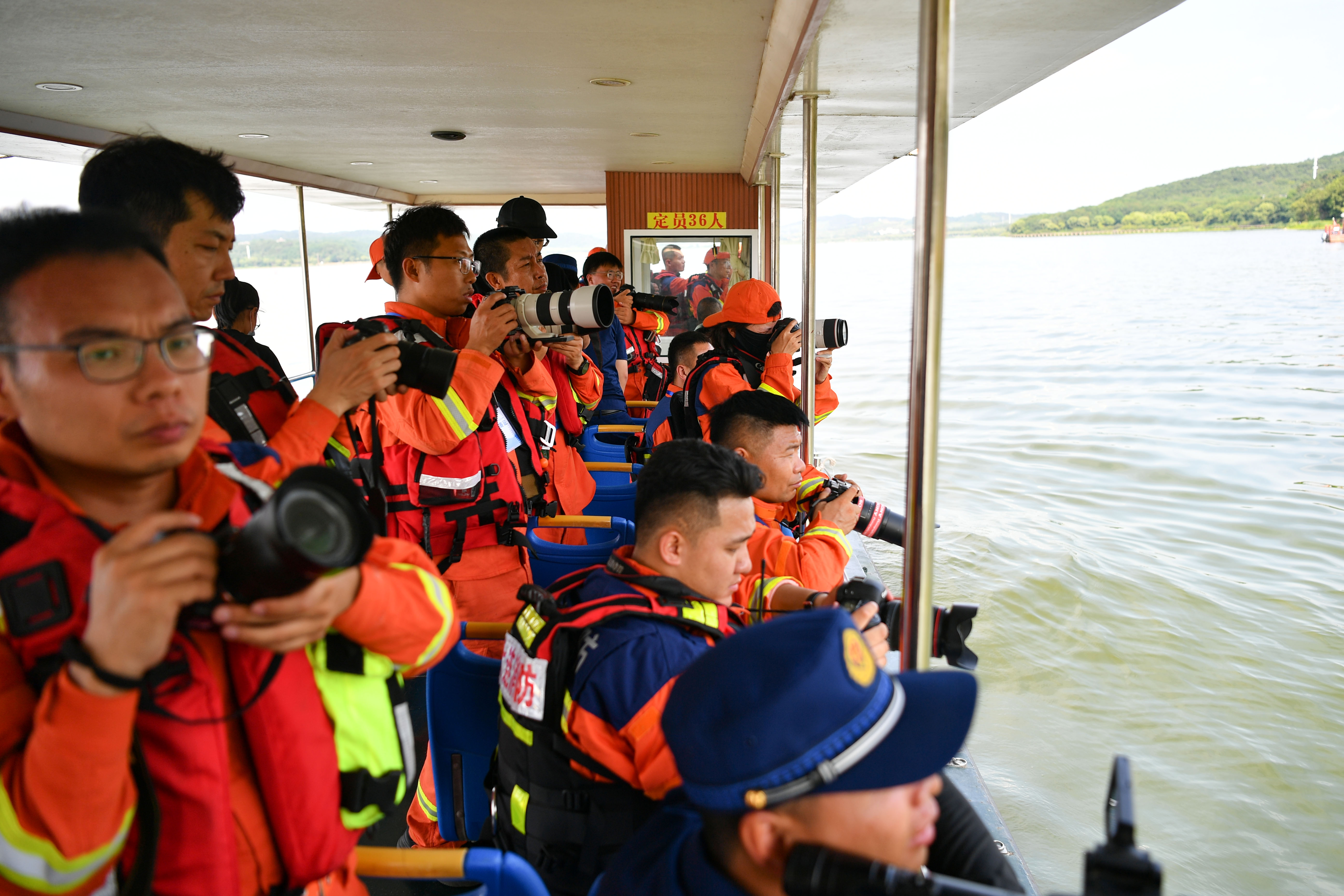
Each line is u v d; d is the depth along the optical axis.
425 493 2.32
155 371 0.81
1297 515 8.54
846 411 14.58
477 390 2.21
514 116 5.55
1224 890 3.04
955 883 0.69
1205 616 5.78
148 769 0.82
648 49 3.90
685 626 1.43
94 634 0.70
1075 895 0.80
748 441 2.44
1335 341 22.98
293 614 0.79
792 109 4.13
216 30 3.53
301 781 0.94
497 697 1.77
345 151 6.95
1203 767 3.84
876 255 73.94
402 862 1.21
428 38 3.69
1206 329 26.66
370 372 1.60
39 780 0.71
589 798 1.39
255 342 1.82
